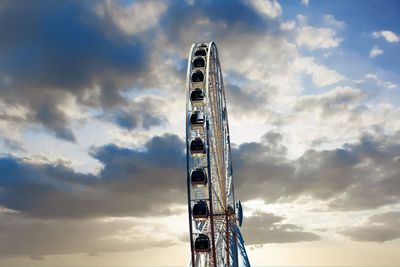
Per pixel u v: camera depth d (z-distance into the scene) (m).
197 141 50.91
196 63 54.75
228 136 62.88
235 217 60.53
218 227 56.34
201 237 48.94
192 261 47.38
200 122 51.22
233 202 62.69
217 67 59.34
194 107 53.34
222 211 57.50
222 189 56.19
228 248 56.88
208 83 50.53
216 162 54.69
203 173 49.84
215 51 57.94
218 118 56.69
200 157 52.06
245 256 61.47
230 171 63.06
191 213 47.53
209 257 51.22
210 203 47.28
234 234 59.19
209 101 53.44
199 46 56.94
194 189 51.00
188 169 48.31
